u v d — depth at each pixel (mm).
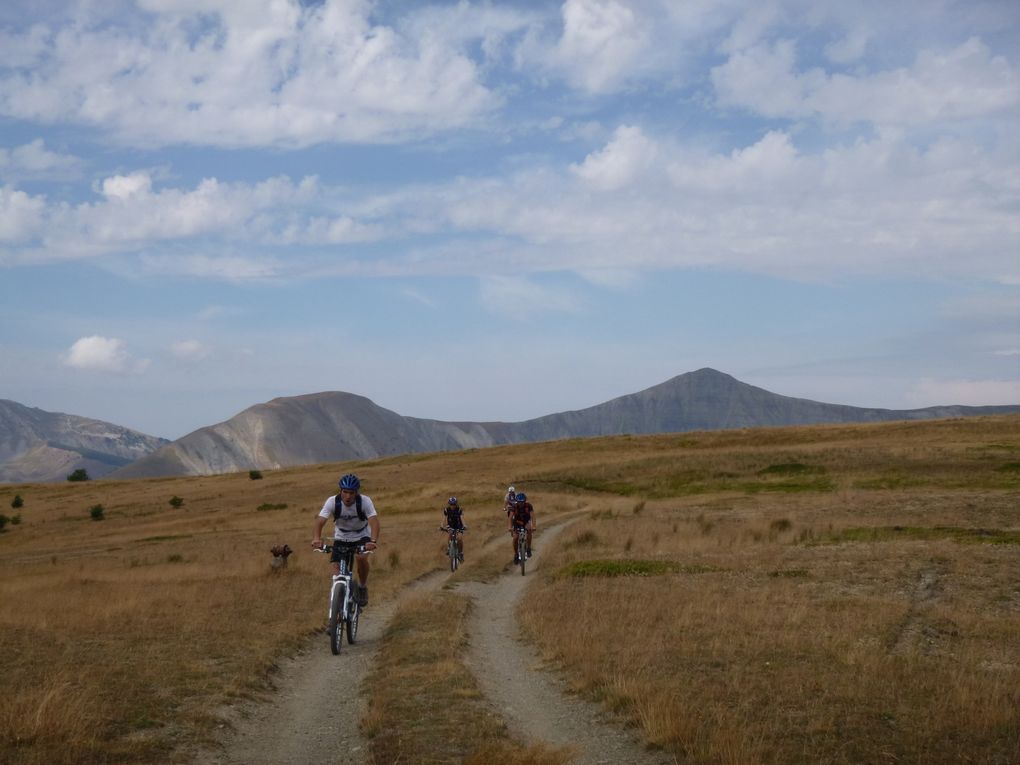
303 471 123812
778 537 28578
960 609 14672
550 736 7520
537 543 32844
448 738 7203
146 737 7152
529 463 95875
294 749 7273
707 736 7012
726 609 14062
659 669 9727
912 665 9859
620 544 28312
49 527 72875
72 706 7473
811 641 11391
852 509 39500
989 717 7441
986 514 34781
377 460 131125
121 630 12922
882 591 16859
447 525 24578
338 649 11500
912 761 6453
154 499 92438
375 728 7562
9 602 18688
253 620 14031
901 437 88375
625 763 6734
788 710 7965
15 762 6191
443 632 12508
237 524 60219
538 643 12000
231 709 8336
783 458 72188
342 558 11930
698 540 28359
